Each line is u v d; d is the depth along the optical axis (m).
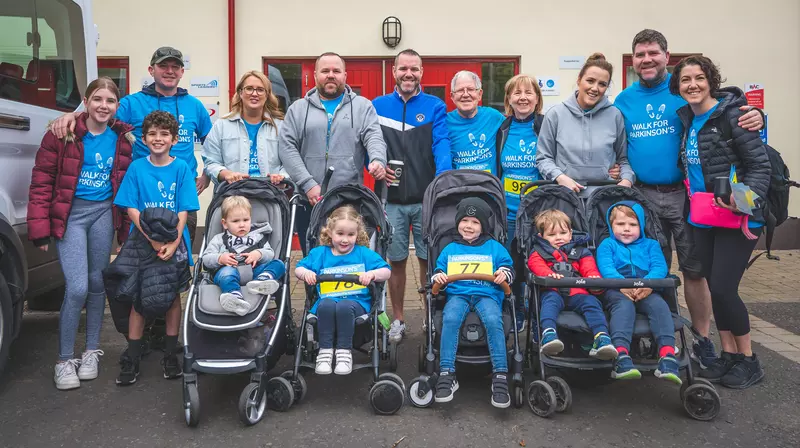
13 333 4.10
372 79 8.74
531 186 4.47
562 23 8.66
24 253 4.12
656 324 3.61
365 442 3.32
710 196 3.97
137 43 8.45
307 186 4.54
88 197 4.12
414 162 4.90
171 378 4.24
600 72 4.45
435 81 8.77
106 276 3.90
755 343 5.00
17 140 4.23
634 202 4.16
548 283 3.67
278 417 3.64
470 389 4.08
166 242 3.91
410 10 8.56
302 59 8.67
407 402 3.86
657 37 4.39
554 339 3.54
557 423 3.55
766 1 8.76
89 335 4.26
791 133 8.95
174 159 4.21
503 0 8.59
